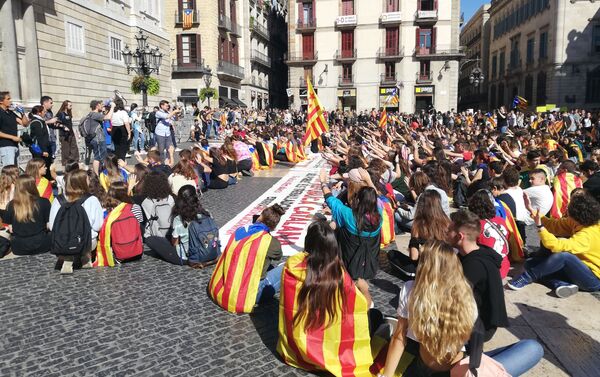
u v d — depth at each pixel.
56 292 5.93
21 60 21.69
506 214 6.96
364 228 5.48
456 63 52.44
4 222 7.45
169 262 7.04
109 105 13.52
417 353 3.62
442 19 51.88
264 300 5.53
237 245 5.46
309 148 24.12
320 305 4.01
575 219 5.97
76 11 25.30
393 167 11.42
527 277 5.98
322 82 55.72
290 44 56.22
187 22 46.81
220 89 50.72
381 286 6.16
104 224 6.82
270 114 42.78
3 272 6.63
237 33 54.59
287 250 7.73
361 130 23.03
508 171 7.64
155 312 5.36
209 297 5.77
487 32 79.38
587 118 31.05
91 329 4.97
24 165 15.05
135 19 31.20
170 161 15.57
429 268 3.30
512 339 4.81
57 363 4.33
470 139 17.83
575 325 5.10
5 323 5.10
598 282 5.85
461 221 3.96
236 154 14.45
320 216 6.59
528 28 58.31
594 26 48.94
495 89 72.75
